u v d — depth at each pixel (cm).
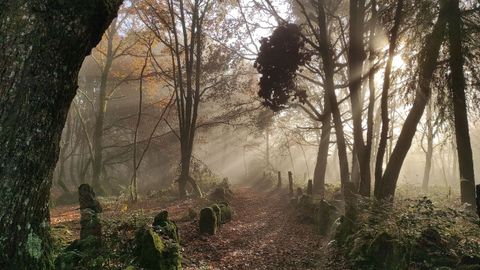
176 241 820
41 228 364
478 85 1298
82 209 737
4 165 330
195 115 2639
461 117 1260
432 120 1602
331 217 1184
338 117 1745
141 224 772
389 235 728
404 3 1329
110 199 2492
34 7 338
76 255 597
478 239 762
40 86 344
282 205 2053
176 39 2588
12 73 331
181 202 2153
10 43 331
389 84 1252
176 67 3155
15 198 336
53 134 366
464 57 1283
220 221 1298
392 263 677
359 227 865
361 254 756
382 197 1219
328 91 1755
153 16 2688
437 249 709
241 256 952
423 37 1291
